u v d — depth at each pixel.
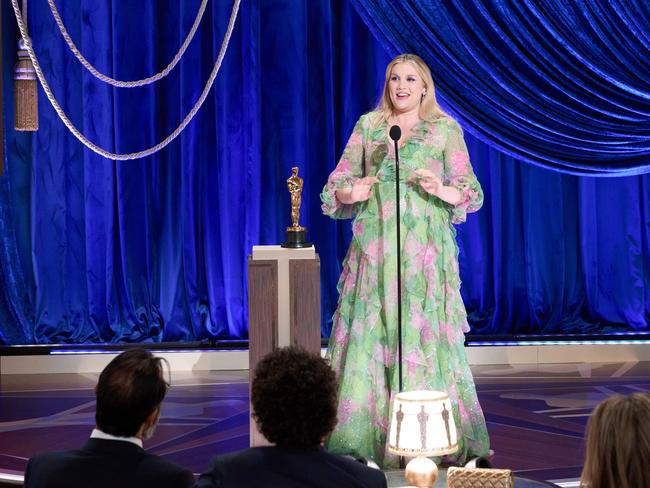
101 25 9.98
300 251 6.55
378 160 7.14
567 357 10.37
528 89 9.62
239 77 10.04
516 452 7.18
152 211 10.23
